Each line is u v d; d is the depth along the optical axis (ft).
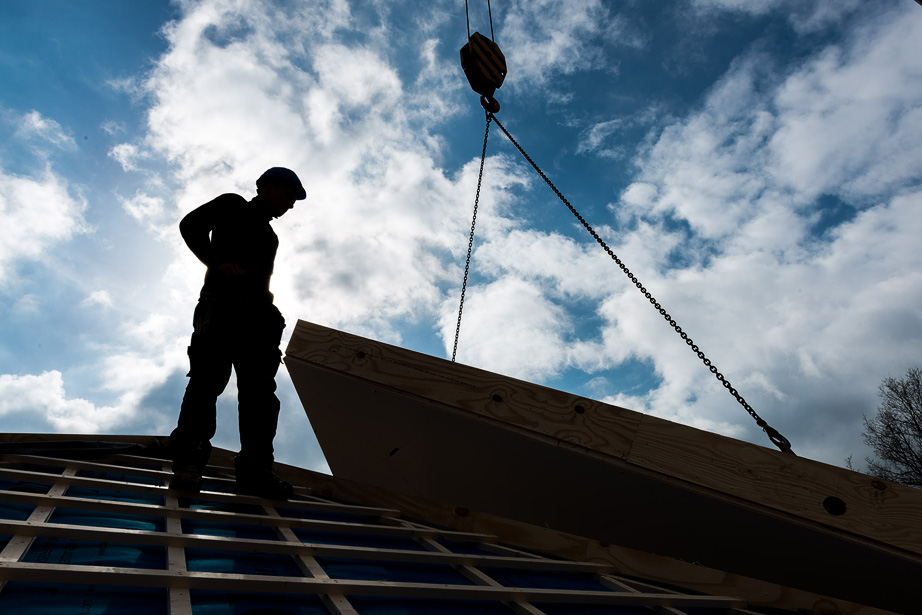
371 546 8.41
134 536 6.21
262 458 10.00
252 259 9.80
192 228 9.45
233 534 7.84
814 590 12.50
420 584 6.31
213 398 9.38
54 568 4.87
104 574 4.99
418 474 16.19
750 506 11.61
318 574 6.21
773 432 12.89
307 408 16.37
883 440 70.49
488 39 22.33
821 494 11.39
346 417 15.83
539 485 14.15
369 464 16.97
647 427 12.59
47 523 6.25
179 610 4.75
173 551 6.19
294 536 7.62
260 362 9.93
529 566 8.44
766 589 9.08
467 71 22.13
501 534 11.00
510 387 13.71
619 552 10.07
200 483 9.05
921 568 10.78
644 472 12.32
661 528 13.21
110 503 7.43
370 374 14.46
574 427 12.97
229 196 10.02
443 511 11.54
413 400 14.14
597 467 12.84
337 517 10.40
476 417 13.58
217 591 5.64
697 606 8.02
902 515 11.02
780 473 11.70
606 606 7.48
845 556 11.38
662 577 9.57
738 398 13.41
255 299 9.68
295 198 10.64
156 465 12.22
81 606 4.86
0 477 8.41
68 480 8.54
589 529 14.43
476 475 15.03
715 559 13.17
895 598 11.64
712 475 11.91
